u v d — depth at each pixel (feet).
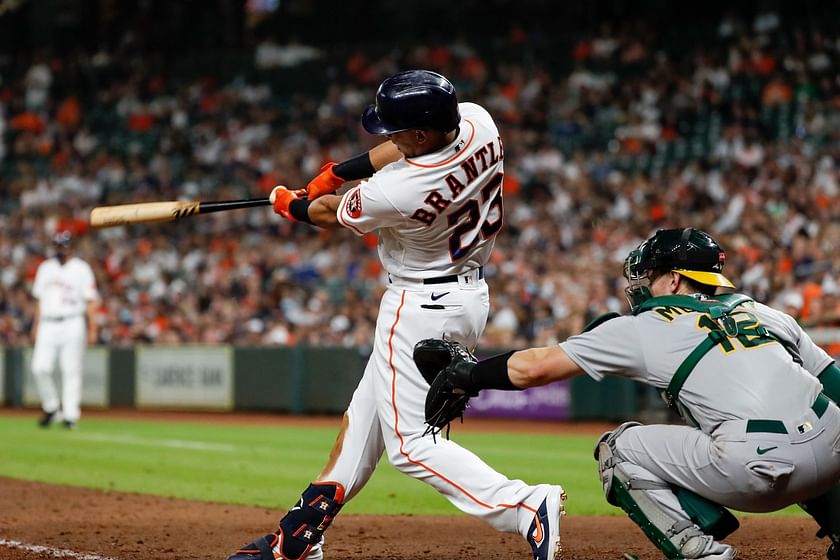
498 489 35.29
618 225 156.04
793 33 180.65
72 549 46.68
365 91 214.69
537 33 211.82
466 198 35.32
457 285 36.29
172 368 147.02
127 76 240.53
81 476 76.38
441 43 217.15
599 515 58.49
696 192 157.17
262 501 63.93
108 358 152.35
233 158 208.13
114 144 227.61
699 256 34.60
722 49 186.39
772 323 34.37
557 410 125.39
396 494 67.46
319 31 241.14
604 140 183.52
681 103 179.93
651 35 196.75
